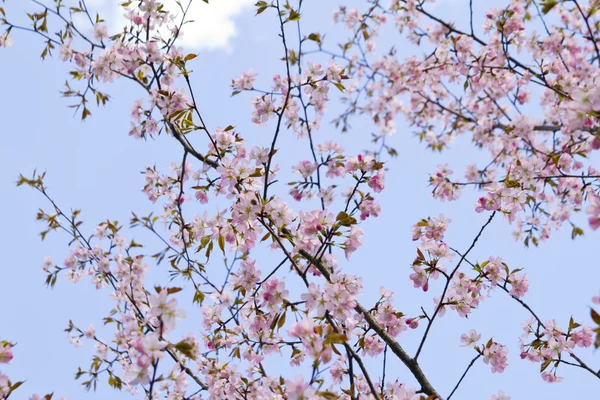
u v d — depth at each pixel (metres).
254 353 4.44
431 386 3.56
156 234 5.77
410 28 8.29
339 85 4.38
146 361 2.63
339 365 4.05
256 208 3.60
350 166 4.05
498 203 4.69
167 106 4.45
